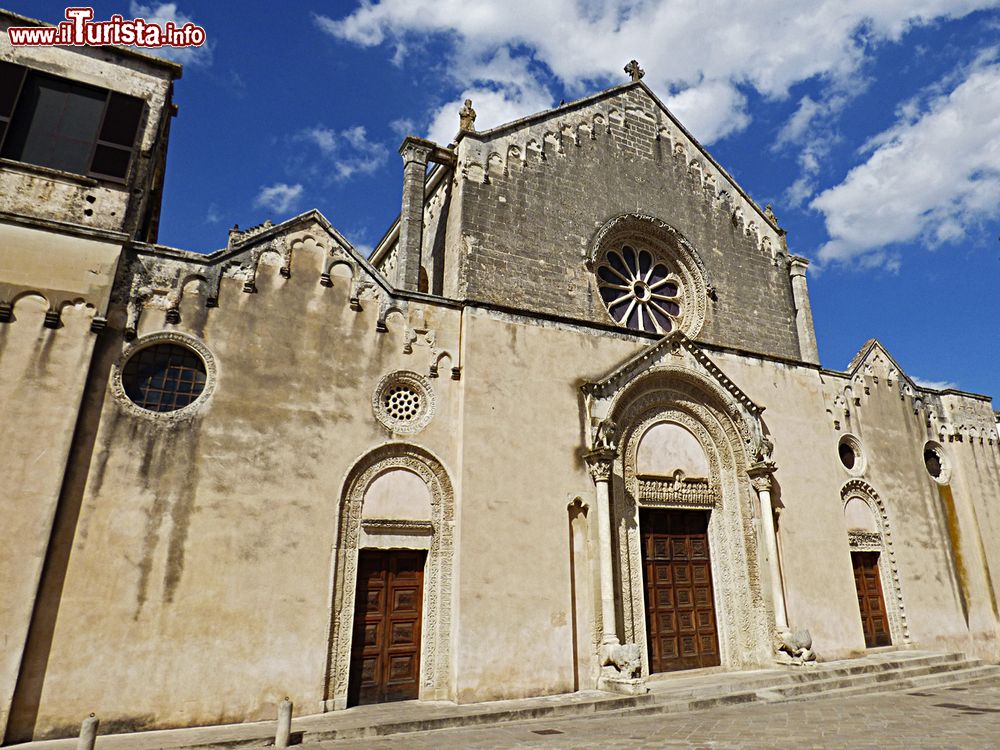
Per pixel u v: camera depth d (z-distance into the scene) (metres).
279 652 13.34
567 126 21.81
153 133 16.02
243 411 14.50
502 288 18.67
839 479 22.20
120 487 13.01
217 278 15.17
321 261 16.44
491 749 10.97
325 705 13.51
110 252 14.12
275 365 15.12
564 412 17.97
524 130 20.88
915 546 23.06
